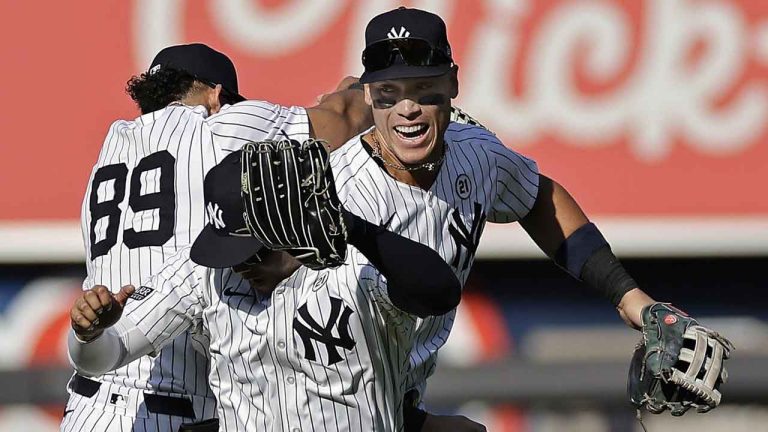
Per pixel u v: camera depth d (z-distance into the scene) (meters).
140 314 12.69
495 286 28.08
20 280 27.41
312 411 12.75
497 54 26.52
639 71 26.56
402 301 11.95
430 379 20.58
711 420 26.62
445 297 11.80
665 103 26.58
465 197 13.29
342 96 16.19
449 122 13.14
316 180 11.11
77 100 26.16
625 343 28.05
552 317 28.05
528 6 26.50
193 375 15.34
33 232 26.09
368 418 12.88
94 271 15.77
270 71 26.36
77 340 12.16
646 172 26.55
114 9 26.19
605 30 26.50
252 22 26.31
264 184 11.12
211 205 12.27
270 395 12.82
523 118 26.58
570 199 14.92
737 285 28.56
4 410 25.81
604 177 26.59
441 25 12.49
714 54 26.55
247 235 12.04
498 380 20.56
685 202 26.56
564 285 28.12
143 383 15.23
